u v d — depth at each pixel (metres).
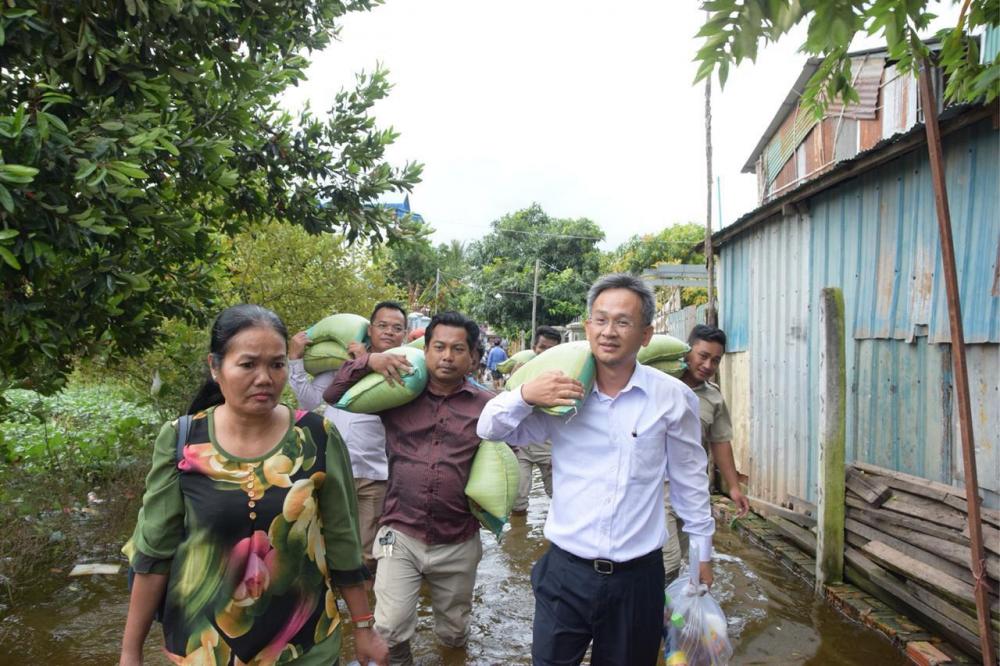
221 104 4.53
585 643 2.55
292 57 5.39
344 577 2.17
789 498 6.03
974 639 3.48
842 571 4.73
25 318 3.23
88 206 3.04
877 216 5.03
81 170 2.89
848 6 1.51
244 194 5.50
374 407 3.49
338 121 5.74
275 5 4.18
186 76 3.60
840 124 10.04
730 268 7.92
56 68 3.18
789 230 6.34
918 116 8.17
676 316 12.82
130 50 3.34
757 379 6.98
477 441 3.46
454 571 3.49
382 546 3.43
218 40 3.91
